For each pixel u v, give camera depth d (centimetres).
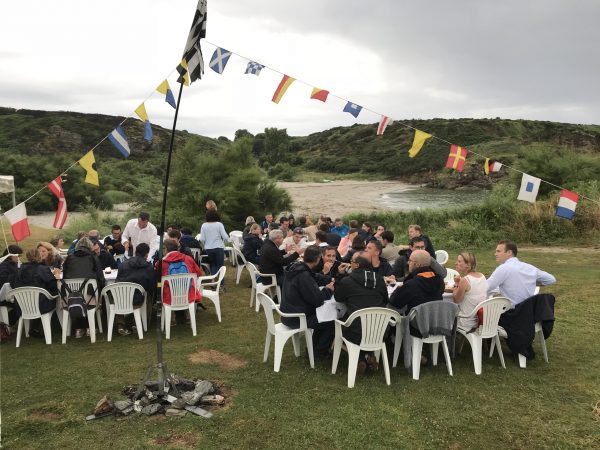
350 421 384
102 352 548
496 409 404
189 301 605
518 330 487
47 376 477
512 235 1377
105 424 381
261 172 1933
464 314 492
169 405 404
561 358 517
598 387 445
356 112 567
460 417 391
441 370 490
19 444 353
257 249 842
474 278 492
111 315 584
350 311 459
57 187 588
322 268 647
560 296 773
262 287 707
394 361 496
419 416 393
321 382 459
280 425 378
